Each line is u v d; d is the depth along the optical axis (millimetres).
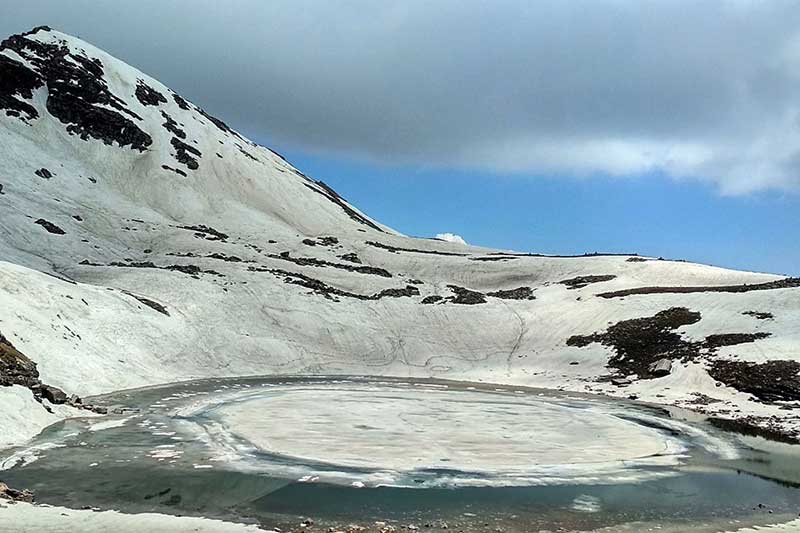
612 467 19891
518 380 47219
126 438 20891
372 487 16375
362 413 28656
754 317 47094
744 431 27812
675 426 28484
